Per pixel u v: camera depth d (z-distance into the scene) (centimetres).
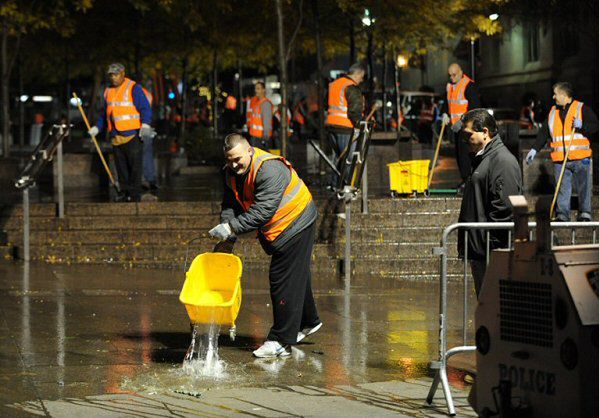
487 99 5359
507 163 844
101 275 1434
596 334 559
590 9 2992
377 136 2542
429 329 1088
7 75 2447
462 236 868
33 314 1130
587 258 574
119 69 1709
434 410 755
